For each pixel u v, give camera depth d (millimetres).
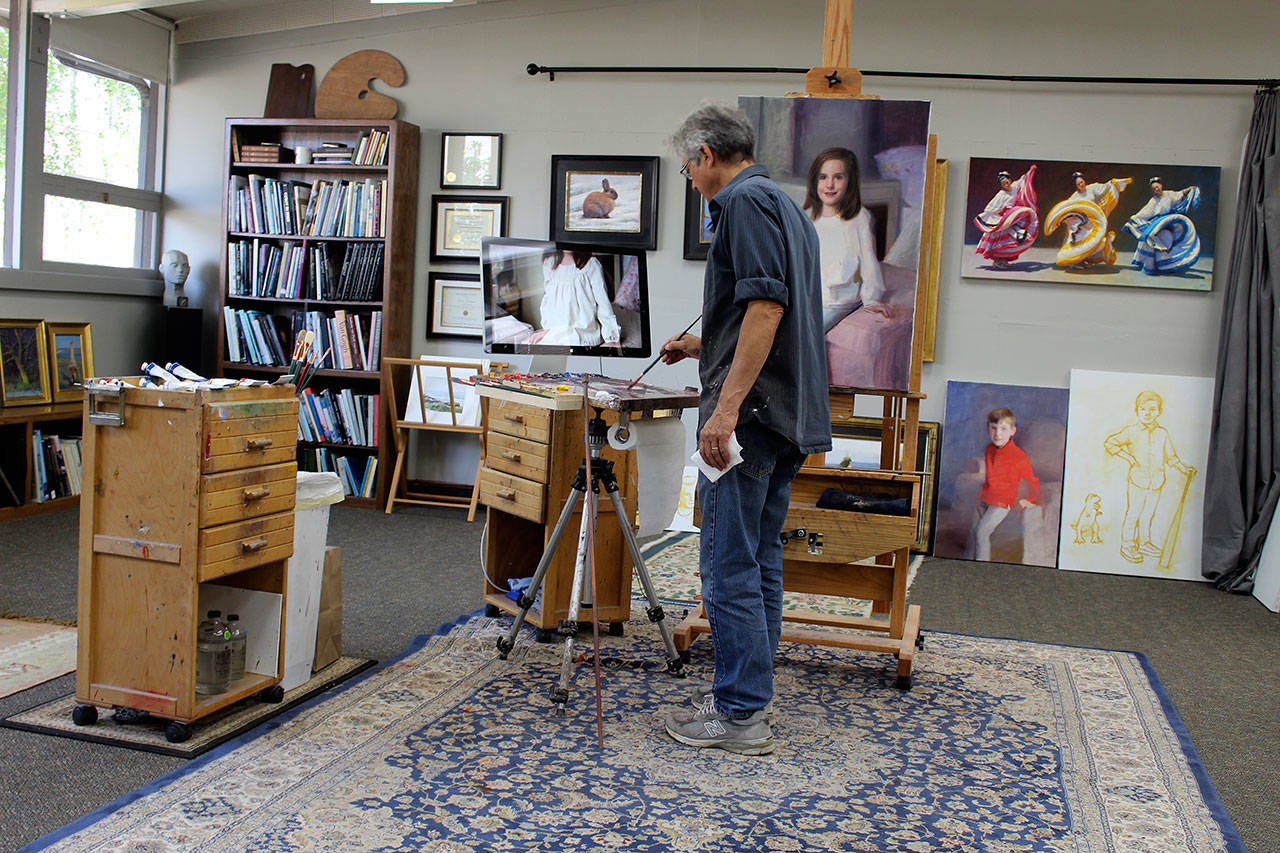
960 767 2789
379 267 6406
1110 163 5672
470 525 6016
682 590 4656
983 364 5852
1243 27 5551
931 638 4109
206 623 2889
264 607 3029
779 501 2912
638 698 3182
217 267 7031
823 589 3654
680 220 6246
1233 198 5590
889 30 5906
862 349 3531
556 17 6387
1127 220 5664
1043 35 5750
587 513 3053
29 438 5586
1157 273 5641
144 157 7004
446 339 6594
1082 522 5645
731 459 2631
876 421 5871
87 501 2750
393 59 6598
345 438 6492
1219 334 5582
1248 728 3273
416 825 2293
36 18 5926
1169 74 5633
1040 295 5789
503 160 6508
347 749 2695
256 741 2719
